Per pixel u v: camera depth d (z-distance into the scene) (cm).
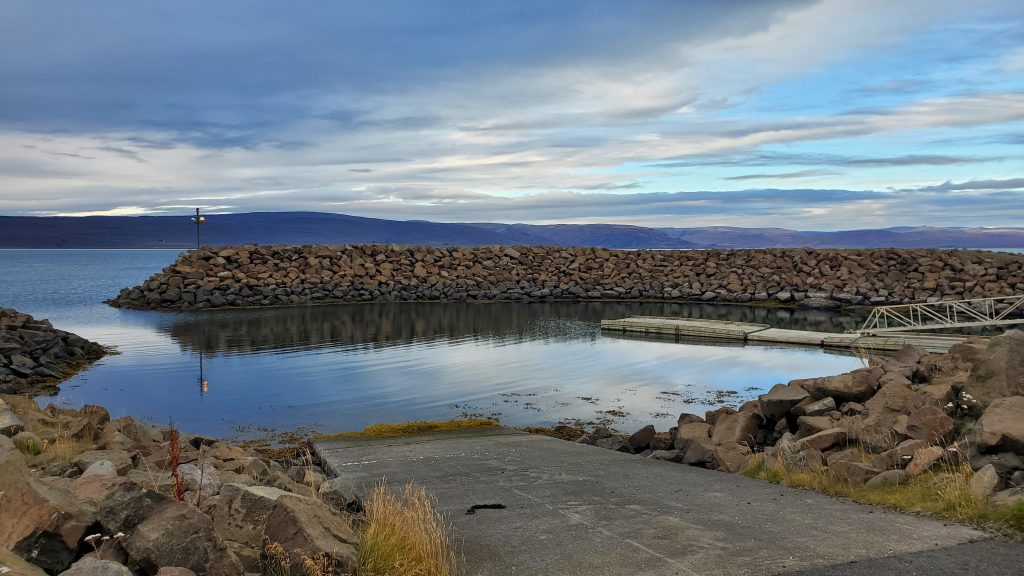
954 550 534
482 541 603
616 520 655
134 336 2794
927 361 1119
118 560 415
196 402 1617
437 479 860
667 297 4528
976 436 718
